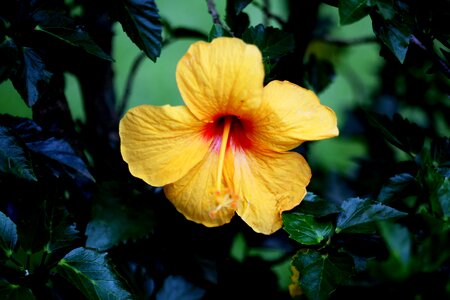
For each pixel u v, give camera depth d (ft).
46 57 2.56
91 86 2.98
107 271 2.53
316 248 2.57
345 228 2.58
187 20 5.20
